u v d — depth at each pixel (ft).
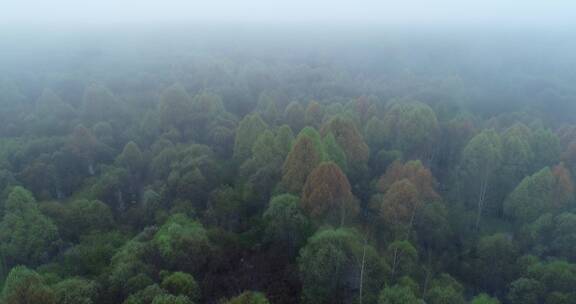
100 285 168.25
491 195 280.72
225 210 240.53
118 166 306.35
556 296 176.86
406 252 195.62
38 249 206.49
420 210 228.63
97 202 240.53
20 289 151.74
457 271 225.97
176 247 186.60
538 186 243.60
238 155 302.04
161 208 246.47
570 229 218.38
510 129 319.47
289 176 234.99
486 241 223.92
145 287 162.30
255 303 157.07
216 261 200.03
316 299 176.76
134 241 196.34
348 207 219.41
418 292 174.09
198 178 255.70
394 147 325.62
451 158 343.46
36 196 285.84
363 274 178.40
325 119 344.28
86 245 211.00
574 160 293.84
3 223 211.20
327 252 175.32
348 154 273.54
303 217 207.21
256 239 229.04
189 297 162.09
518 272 210.18
